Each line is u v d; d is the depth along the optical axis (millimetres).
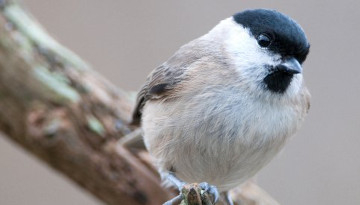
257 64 7039
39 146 8531
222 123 6980
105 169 8648
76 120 8586
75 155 8539
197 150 7180
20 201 11195
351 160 10266
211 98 7004
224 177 7586
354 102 10656
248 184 9359
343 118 10609
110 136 8750
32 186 11258
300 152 10438
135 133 8602
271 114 7031
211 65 7156
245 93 6988
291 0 11180
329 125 10586
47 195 11297
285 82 7066
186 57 7441
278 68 7043
